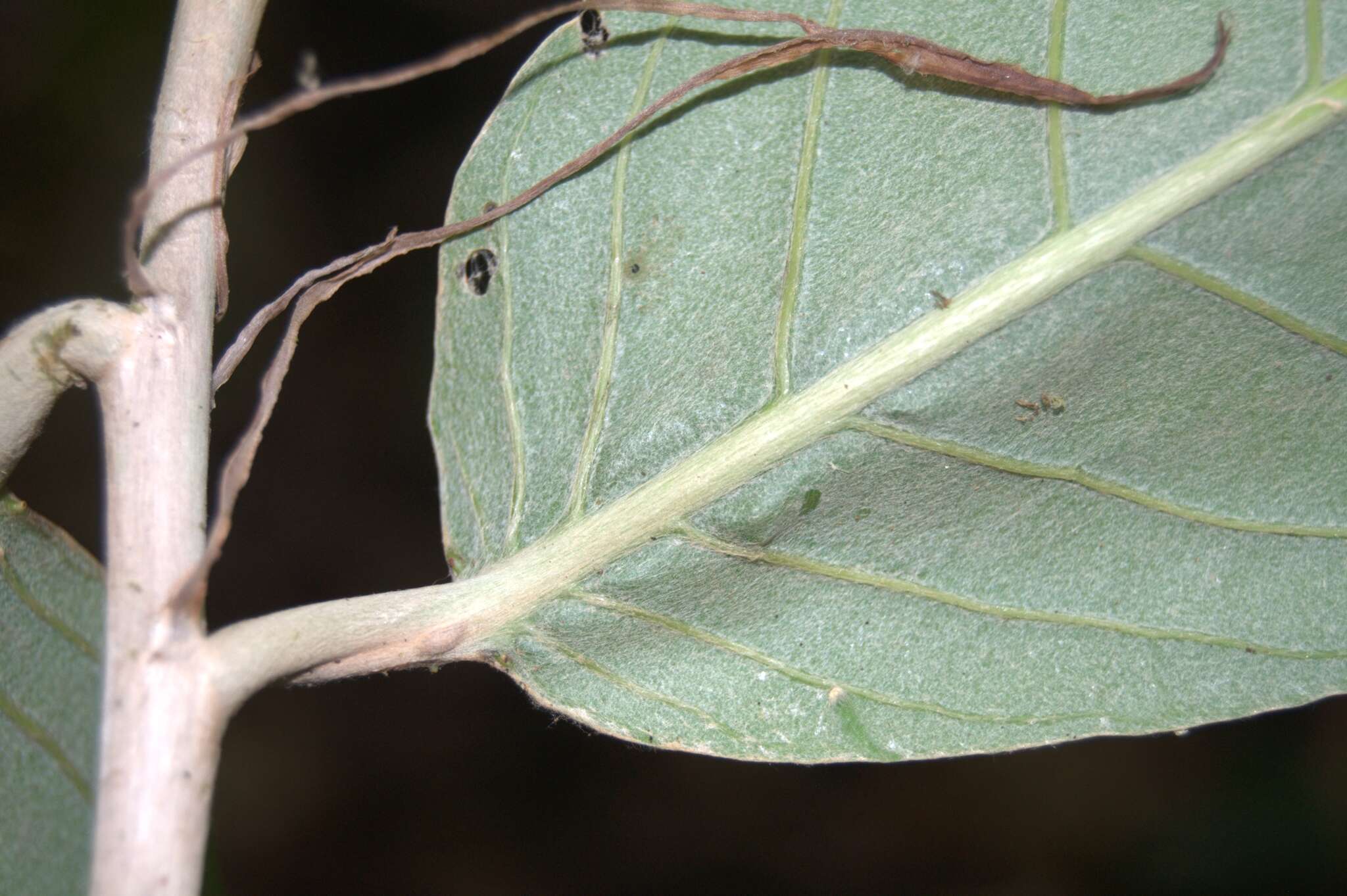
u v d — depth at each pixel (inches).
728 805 12.9
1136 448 8.3
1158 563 8.4
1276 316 8.1
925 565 8.4
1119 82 8.1
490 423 8.5
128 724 7.8
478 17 11.7
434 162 11.8
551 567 8.3
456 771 12.4
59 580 8.1
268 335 11.5
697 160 8.4
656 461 8.3
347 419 11.7
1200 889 12.1
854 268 8.3
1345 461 8.3
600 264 8.4
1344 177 8.0
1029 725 8.4
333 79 11.6
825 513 8.3
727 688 8.4
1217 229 8.1
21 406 8.1
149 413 8.1
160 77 10.3
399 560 11.6
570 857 12.6
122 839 7.8
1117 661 8.4
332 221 11.6
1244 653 8.4
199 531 8.0
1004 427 8.2
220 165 8.3
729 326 8.3
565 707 8.4
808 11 8.4
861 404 8.2
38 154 10.3
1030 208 8.2
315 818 12.1
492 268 8.5
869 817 12.9
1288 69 8.0
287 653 8.0
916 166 8.3
